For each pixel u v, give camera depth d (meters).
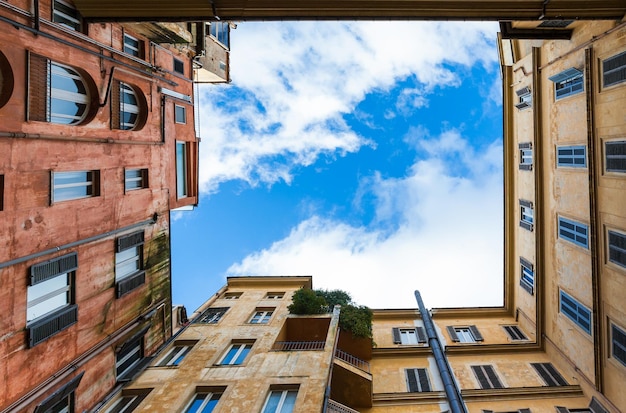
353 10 11.38
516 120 19.41
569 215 14.84
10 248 8.70
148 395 11.66
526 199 18.56
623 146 11.76
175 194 16.09
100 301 11.80
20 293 9.00
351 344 17.25
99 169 11.62
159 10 11.14
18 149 8.91
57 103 10.40
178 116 16.44
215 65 19.31
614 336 12.41
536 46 16.72
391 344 18.39
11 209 8.73
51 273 9.84
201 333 15.80
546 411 13.40
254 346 14.19
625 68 11.53
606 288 12.70
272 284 22.78
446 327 19.47
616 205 12.14
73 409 10.68
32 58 9.28
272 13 11.50
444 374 14.98
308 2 11.15
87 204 11.14
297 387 11.57
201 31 16.69
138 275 13.62
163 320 15.37
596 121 12.90
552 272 16.20
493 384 15.16
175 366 13.29
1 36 8.48
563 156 15.29
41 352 9.62
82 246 11.05
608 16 11.57
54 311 10.21
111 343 12.10
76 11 11.06
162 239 15.26
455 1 11.13
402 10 11.34
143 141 13.74
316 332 16.94
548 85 16.16
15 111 8.75
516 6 11.30
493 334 18.70
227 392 11.34
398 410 13.97
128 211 13.04
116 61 12.16
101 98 11.53
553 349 16.02
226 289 22.28
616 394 12.20
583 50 13.49
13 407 8.76
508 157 20.08
